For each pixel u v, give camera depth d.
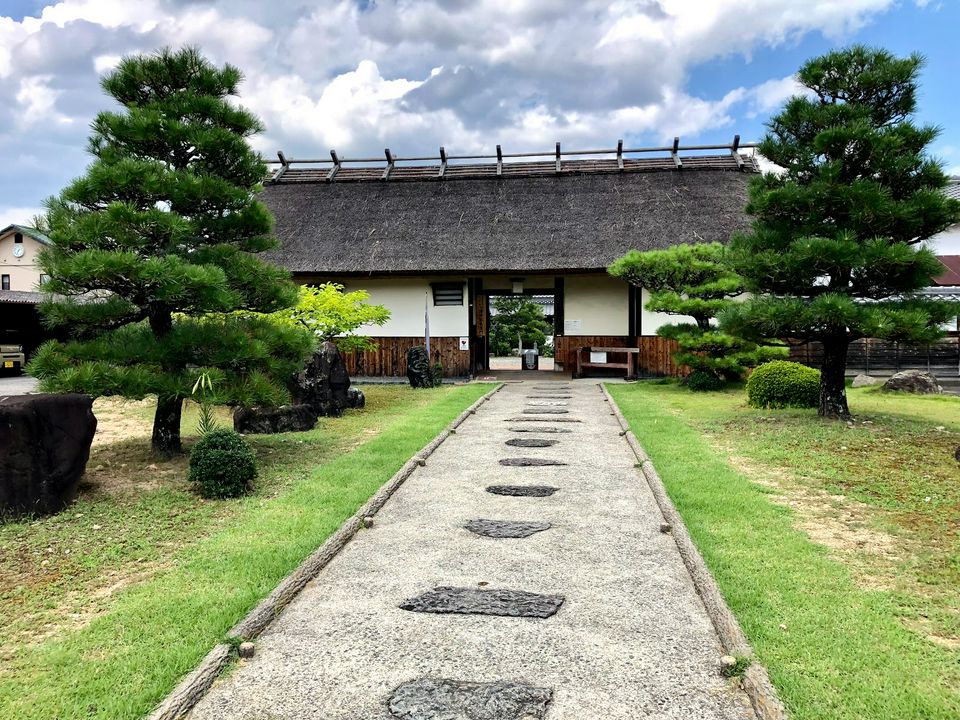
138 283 6.53
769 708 2.69
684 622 3.53
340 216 18.73
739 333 9.41
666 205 17.59
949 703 2.81
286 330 7.68
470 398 12.71
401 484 6.43
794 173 9.36
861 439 8.12
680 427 9.27
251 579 4.12
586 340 17.55
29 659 3.24
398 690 2.90
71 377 6.12
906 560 4.40
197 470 5.94
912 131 8.74
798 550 4.55
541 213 17.95
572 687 2.92
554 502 5.78
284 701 2.84
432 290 17.67
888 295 9.34
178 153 7.51
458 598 3.83
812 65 9.38
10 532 5.11
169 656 3.21
